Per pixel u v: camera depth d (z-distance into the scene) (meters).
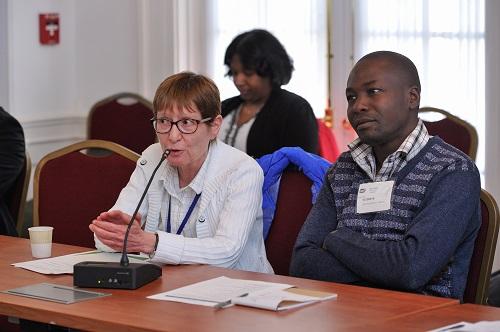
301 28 6.80
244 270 3.40
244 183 3.55
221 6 7.08
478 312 2.65
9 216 4.72
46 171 4.38
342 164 3.44
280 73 5.48
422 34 6.30
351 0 6.58
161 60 7.26
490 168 6.02
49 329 2.87
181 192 3.61
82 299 2.86
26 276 3.21
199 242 3.37
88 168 4.33
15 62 7.05
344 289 2.96
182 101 3.40
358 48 6.59
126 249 3.11
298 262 3.34
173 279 3.12
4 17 6.95
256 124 5.50
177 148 3.44
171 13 7.17
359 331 2.47
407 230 3.14
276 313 2.66
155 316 2.65
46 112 7.34
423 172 3.21
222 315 2.65
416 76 3.29
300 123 5.44
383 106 3.21
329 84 6.75
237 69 5.49
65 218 4.34
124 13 7.40
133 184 3.76
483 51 6.09
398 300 2.80
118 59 7.46
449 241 3.07
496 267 6.00
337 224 3.38
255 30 5.53
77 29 7.55
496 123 5.98
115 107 7.07
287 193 3.96
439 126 5.39
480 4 6.08
